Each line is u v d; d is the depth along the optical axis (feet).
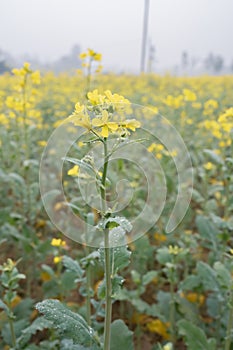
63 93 22.98
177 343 8.12
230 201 8.59
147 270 10.43
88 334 4.60
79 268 6.39
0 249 10.85
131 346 6.02
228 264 8.11
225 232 8.20
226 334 7.11
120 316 9.03
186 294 9.37
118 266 4.79
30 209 10.17
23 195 10.78
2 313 7.68
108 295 4.68
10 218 10.03
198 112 19.43
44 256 9.32
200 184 13.93
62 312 4.64
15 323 7.17
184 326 6.91
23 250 10.14
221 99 21.77
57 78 30.53
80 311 7.10
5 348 7.43
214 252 9.41
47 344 7.00
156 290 9.86
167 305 8.30
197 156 14.78
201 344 6.77
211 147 15.49
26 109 10.95
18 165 11.85
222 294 7.64
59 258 7.44
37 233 11.57
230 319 6.79
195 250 9.87
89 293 6.48
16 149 11.89
